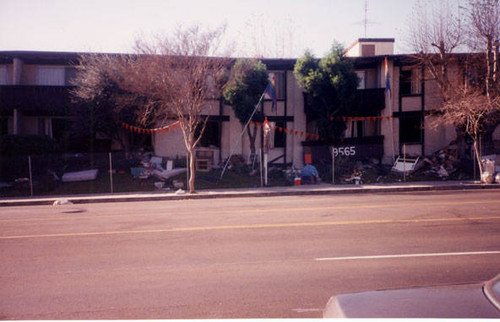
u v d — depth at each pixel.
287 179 20.73
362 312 2.89
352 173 21.66
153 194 17.89
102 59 22.42
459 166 22.11
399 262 6.94
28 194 18.36
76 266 6.98
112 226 10.50
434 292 3.11
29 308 5.18
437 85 23.80
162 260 7.26
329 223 10.30
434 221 10.34
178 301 5.35
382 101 24.70
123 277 6.36
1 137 21.06
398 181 20.53
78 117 22.14
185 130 18.08
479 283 3.23
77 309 5.13
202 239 8.78
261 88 23.27
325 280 6.09
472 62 22.14
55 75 24.73
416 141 26.12
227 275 6.39
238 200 15.95
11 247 8.38
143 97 21.86
